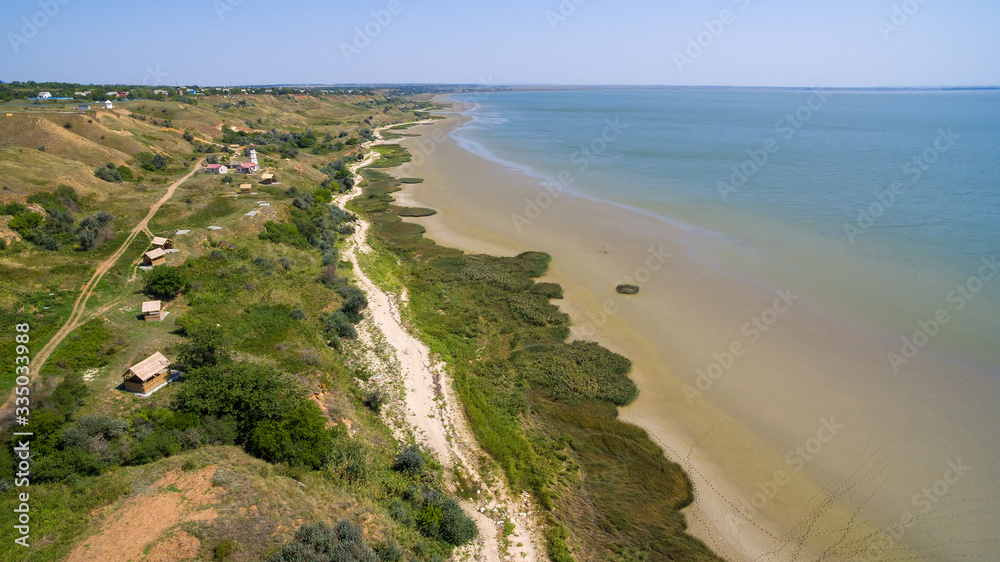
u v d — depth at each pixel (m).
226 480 18.94
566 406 28.91
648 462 24.73
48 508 17.30
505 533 20.64
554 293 41.66
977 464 23.53
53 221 42.19
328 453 21.67
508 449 25.20
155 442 20.48
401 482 22.19
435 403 28.38
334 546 16.48
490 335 36.16
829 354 31.91
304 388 25.30
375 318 37.06
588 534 20.97
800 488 22.86
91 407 22.73
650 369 31.77
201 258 41.06
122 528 16.56
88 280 36.00
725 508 22.17
